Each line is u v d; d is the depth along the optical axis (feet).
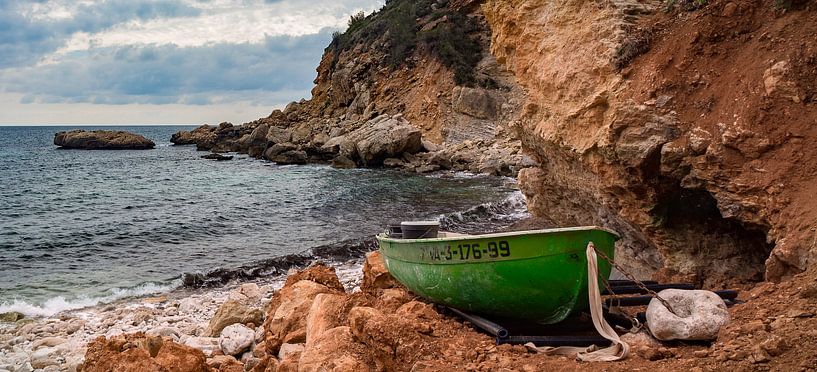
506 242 26.17
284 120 293.43
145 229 94.73
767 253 33.63
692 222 36.32
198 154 275.59
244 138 272.72
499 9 49.52
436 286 29.43
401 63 248.73
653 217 36.65
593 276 24.93
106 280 65.36
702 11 36.70
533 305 26.89
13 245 83.76
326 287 38.78
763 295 26.43
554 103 43.29
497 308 27.63
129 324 49.34
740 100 32.14
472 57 232.73
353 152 196.54
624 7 40.14
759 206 30.12
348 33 313.12
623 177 36.76
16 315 52.37
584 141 39.45
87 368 29.58
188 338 41.01
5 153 304.91
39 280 65.57
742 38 34.68
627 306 30.04
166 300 57.98
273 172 184.75
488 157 173.88
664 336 23.48
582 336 25.55
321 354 25.57
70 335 46.78
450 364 22.91
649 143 34.30
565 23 43.47
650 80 35.60
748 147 30.81
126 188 153.07
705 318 23.36
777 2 34.06
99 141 337.72
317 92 303.68
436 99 223.51
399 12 280.51
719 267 35.12
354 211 107.14
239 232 91.45
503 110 202.28
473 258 27.22
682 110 34.14
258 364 30.83
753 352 20.75
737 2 35.50
